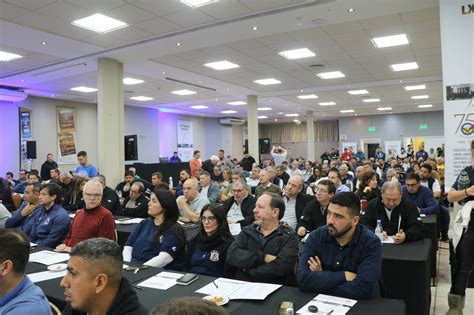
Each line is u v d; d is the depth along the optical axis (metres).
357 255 2.03
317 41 6.84
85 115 14.26
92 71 8.80
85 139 14.23
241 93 12.73
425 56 8.02
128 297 1.34
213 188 5.75
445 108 3.99
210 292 1.97
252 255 2.38
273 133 25.39
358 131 21.80
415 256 2.75
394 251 2.91
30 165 11.88
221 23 5.68
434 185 5.69
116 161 7.72
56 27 5.76
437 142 19.97
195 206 4.60
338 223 2.05
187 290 2.01
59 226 3.69
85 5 4.94
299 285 2.03
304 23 5.70
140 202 5.42
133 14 5.29
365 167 5.89
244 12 5.28
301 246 3.03
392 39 6.79
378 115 21.33
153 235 2.91
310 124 18.73
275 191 4.53
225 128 21.44
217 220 2.73
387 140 21.12
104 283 1.29
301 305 1.79
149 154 16.59
